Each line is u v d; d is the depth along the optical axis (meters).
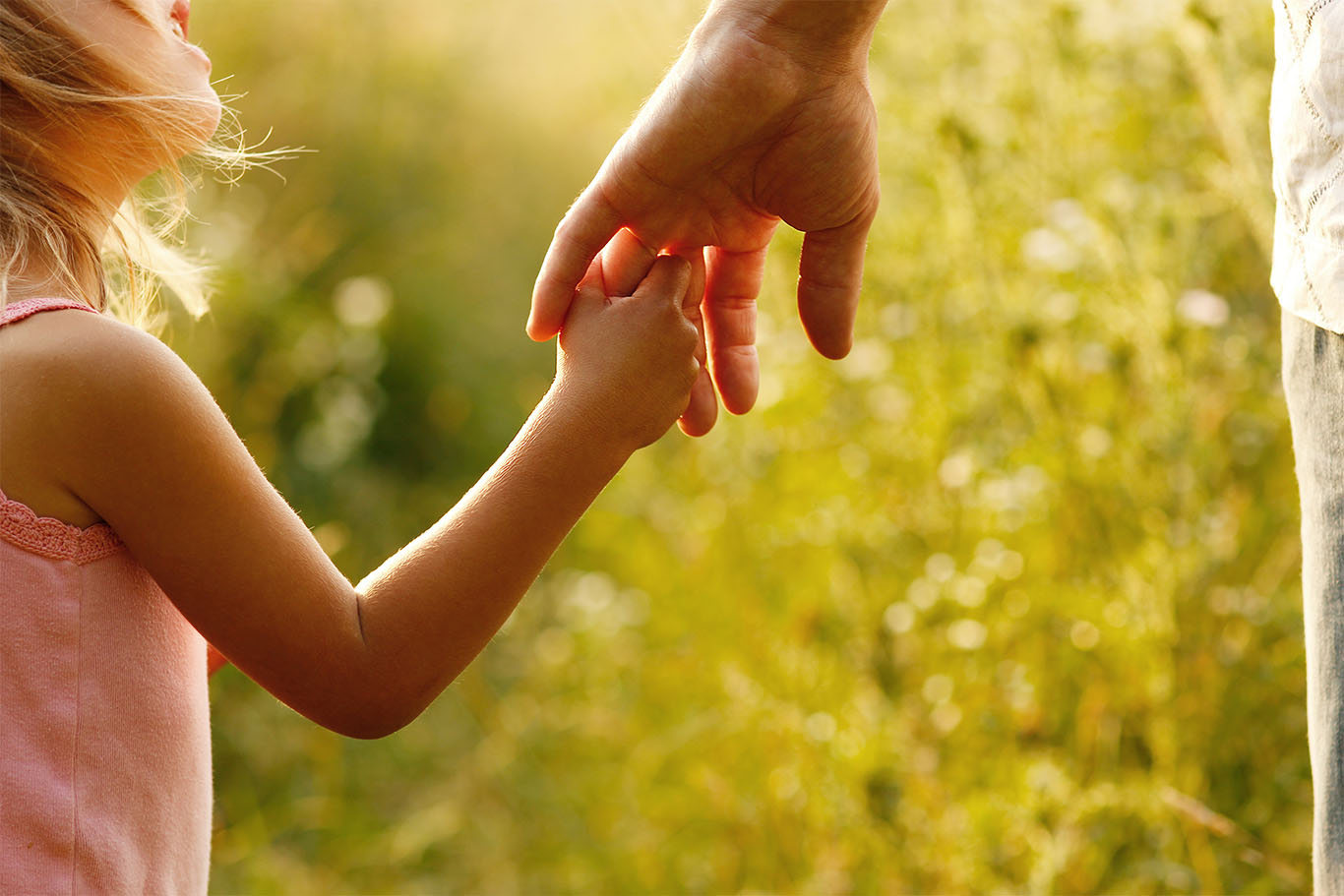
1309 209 1.46
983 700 1.92
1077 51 1.95
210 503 1.43
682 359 1.49
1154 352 1.88
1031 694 1.88
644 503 2.54
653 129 1.49
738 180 1.51
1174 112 1.95
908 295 2.06
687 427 1.56
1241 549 1.88
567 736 2.40
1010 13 1.98
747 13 1.48
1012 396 1.96
